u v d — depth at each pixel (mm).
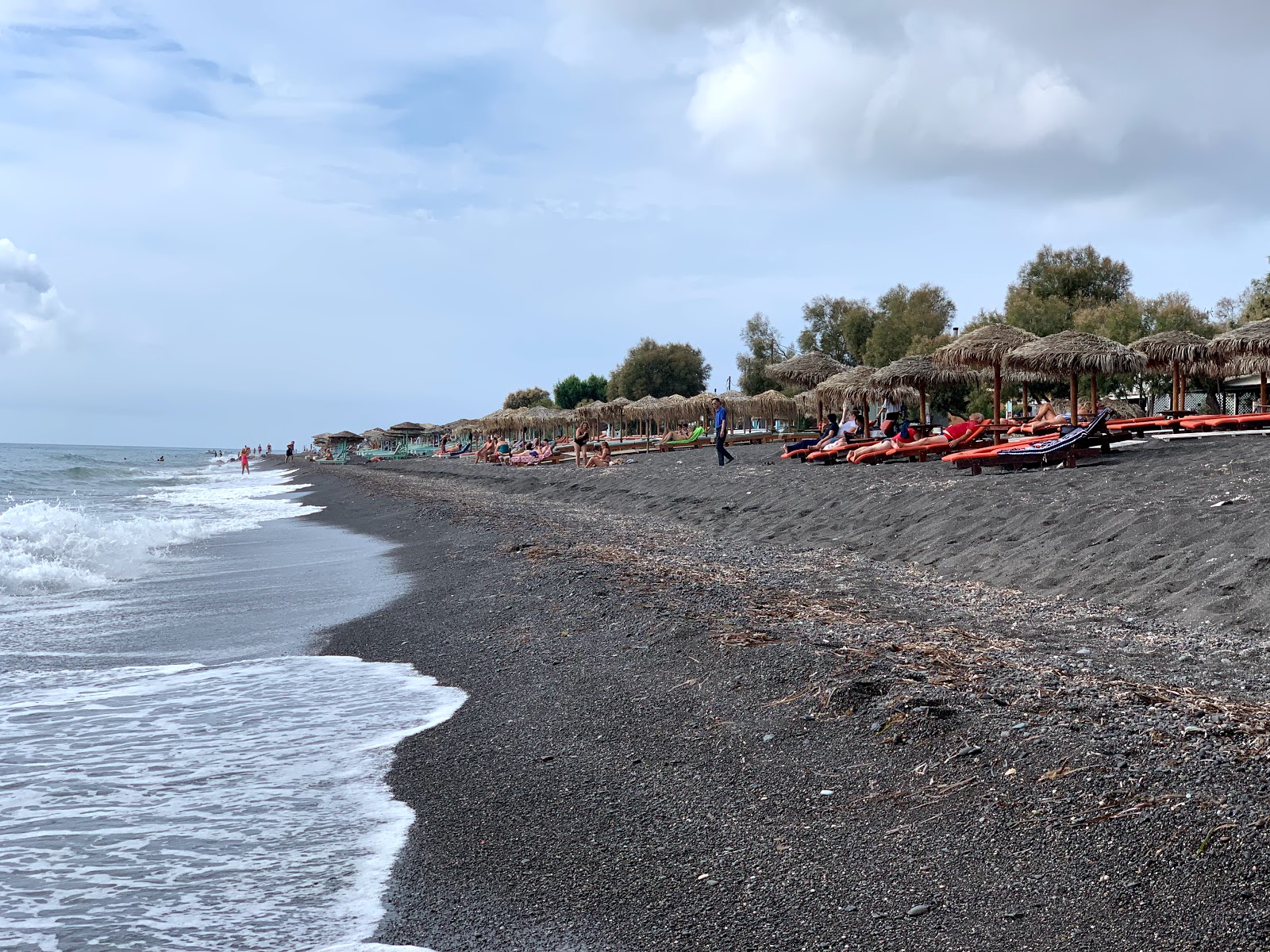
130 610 10266
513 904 3320
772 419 44750
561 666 6633
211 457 170875
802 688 5438
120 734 5512
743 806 4086
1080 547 10062
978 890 3252
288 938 3090
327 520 24203
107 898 3375
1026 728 4590
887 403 25859
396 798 4398
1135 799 3768
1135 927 2961
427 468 54781
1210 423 19469
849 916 3148
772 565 11727
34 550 14594
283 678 6957
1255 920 2932
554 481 31312
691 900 3312
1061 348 19594
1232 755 4168
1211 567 8352
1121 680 5832
